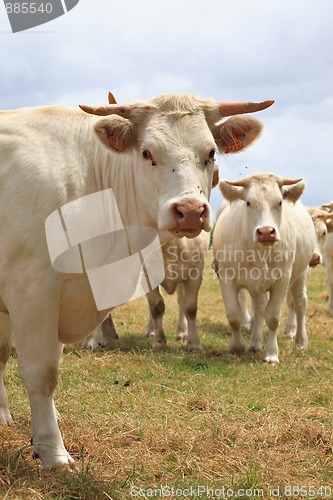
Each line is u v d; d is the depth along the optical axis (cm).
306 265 988
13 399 630
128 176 468
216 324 1179
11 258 432
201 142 435
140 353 866
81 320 468
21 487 411
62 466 433
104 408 602
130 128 450
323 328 1137
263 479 431
